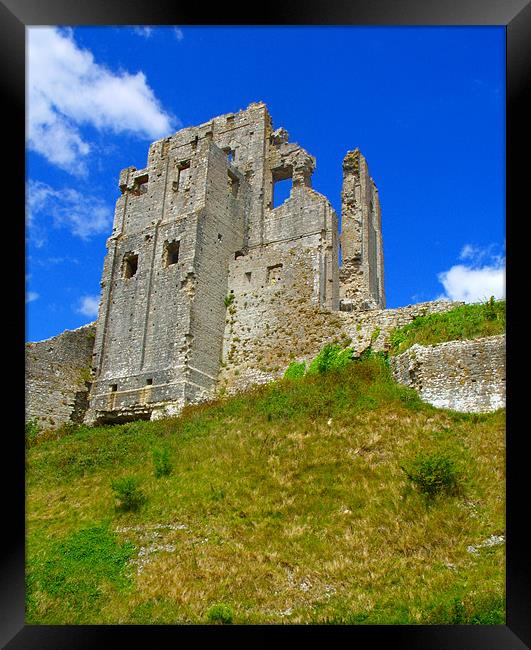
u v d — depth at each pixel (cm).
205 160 3694
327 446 1992
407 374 2389
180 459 2162
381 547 1453
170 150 3953
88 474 2278
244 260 3653
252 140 4088
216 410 2739
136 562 1539
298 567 1415
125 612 1277
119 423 3328
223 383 3369
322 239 3519
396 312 3044
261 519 1673
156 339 3362
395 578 1312
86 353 3666
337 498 1708
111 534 1714
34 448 2758
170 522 1744
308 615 1188
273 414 2388
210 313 3453
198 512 1764
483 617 1068
